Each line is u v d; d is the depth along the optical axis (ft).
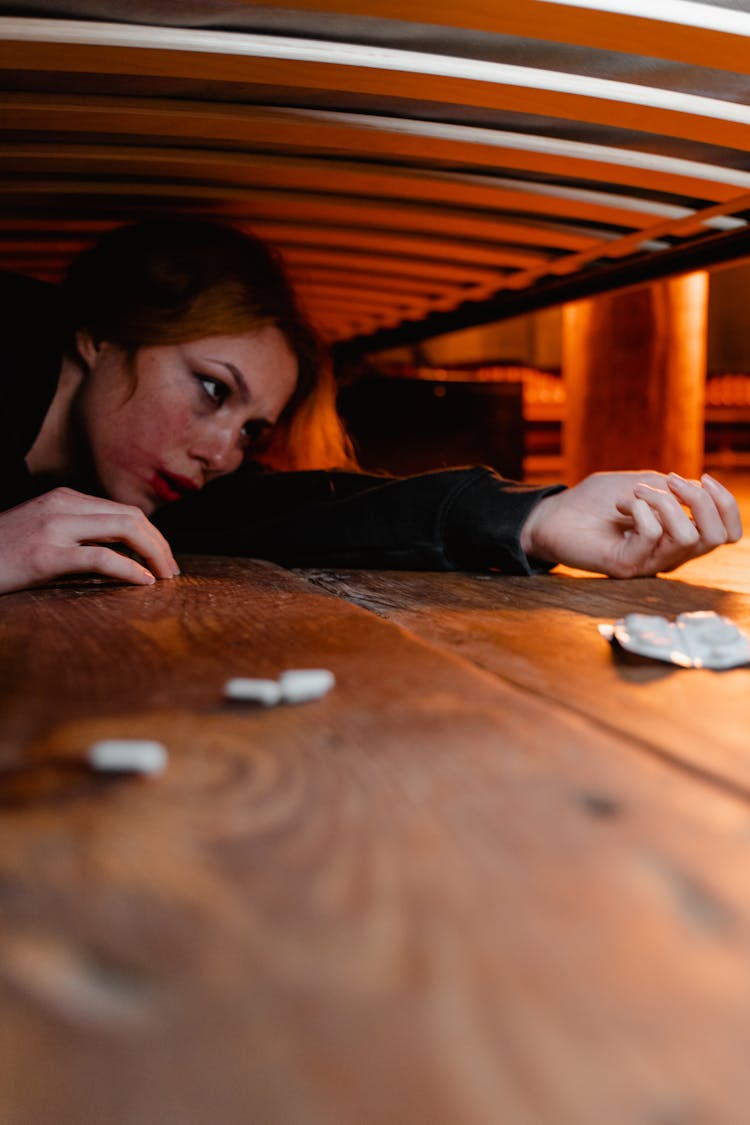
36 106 6.05
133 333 6.34
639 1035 1.12
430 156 7.14
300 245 10.94
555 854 1.66
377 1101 0.99
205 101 6.25
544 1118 0.97
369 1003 1.19
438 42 5.30
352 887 1.53
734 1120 0.97
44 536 4.83
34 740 2.34
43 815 1.85
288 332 6.90
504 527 5.49
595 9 4.77
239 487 7.03
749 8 4.97
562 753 2.22
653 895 1.50
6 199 8.67
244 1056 1.08
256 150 7.39
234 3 4.82
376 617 4.08
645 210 8.32
